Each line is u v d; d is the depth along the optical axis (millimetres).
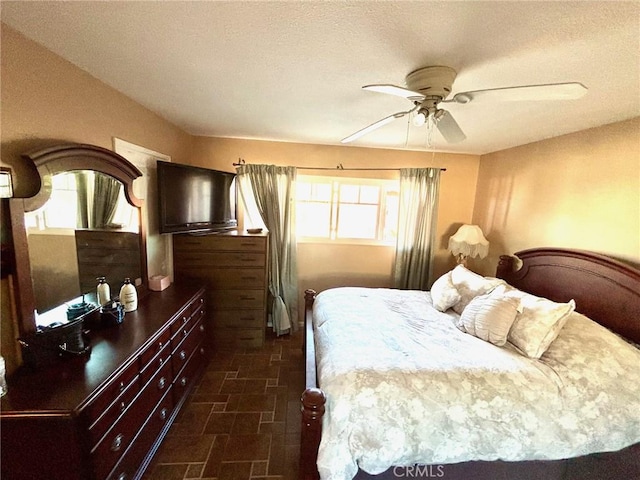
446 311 2520
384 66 1441
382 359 1645
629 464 1523
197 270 3100
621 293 1888
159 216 2516
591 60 1287
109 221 1903
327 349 1828
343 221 3861
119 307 1875
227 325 3229
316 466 1421
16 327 1293
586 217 2260
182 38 1258
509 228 3131
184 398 2289
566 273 2277
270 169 3439
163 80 1744
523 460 1467
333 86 1739
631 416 1497
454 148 3463
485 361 1658
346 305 2463
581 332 1783
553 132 2453
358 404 1416
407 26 1095
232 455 1896
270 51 1346
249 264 3158
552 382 1538
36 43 1328
